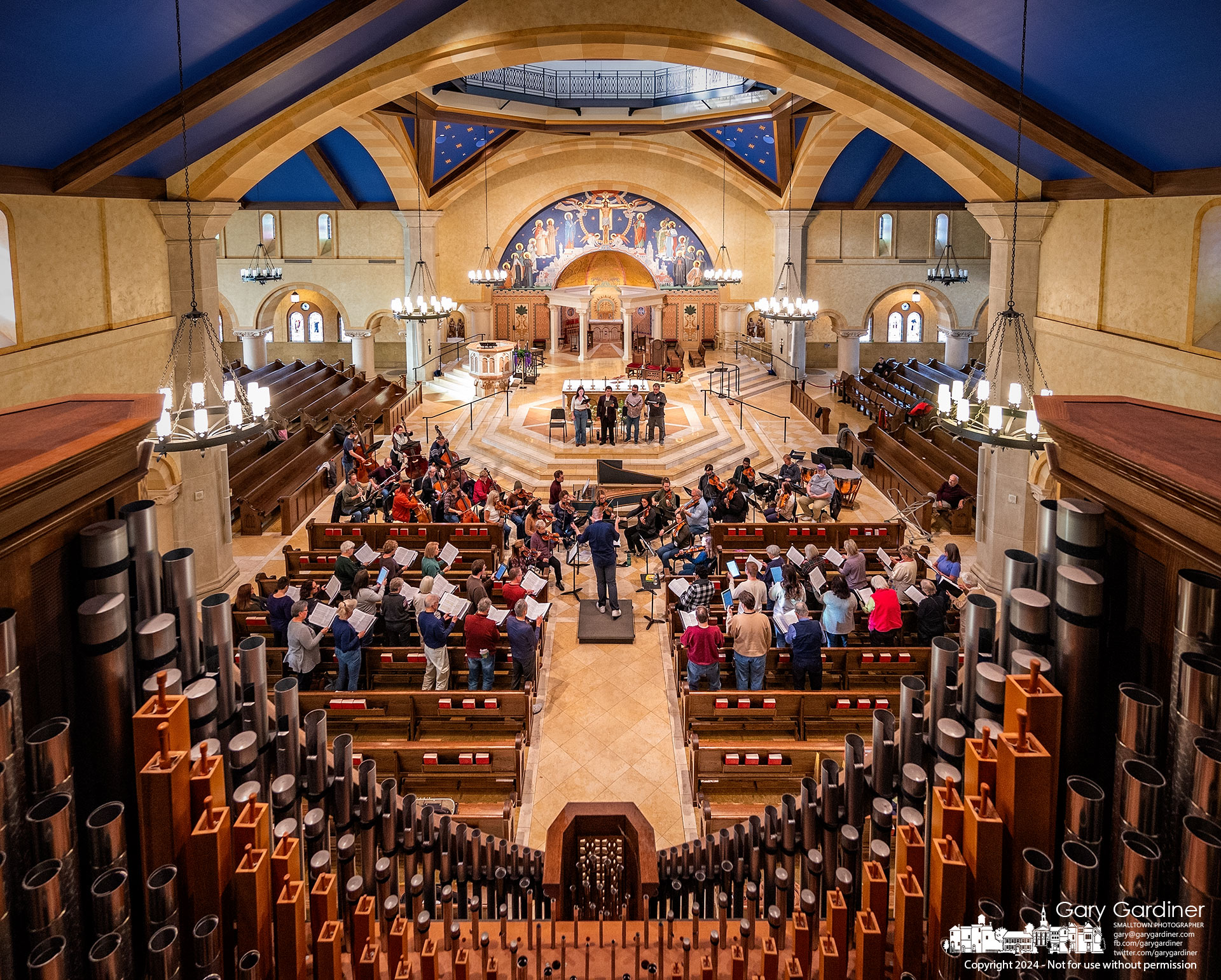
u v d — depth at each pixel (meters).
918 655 10.95
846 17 11.16
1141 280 11.56
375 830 6.28
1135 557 4.23
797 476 17.94
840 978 4.87
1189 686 3.51
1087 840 3.96
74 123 9.94
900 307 37.78
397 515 16.00
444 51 14.41
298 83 13.01
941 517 18.16
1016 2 8.97
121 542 4.37
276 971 4.62
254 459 20.50
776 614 11.38
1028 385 14.67
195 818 4.35
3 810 3.52
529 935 5.96
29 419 4.97
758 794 9.62
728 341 36.41
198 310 14.26
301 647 10.45
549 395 29.17
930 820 5.36
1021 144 12.55
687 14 14.36
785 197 29.25
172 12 8.79
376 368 36.56
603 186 35.12
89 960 3.97
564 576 15.75
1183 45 8.06
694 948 6.04
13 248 10.23
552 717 11.16
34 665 3.99
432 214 29.94
